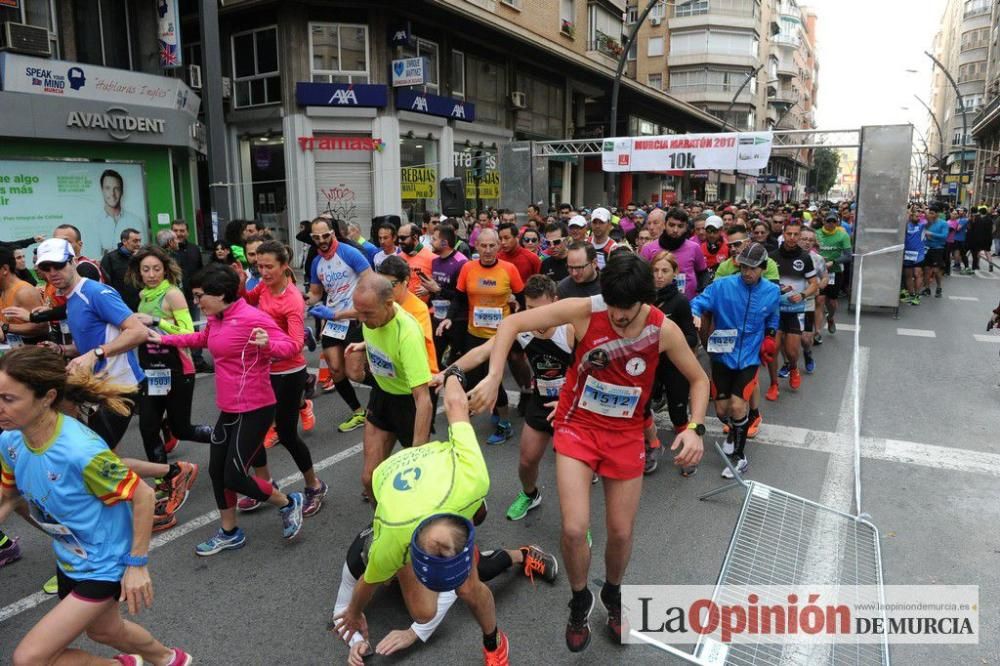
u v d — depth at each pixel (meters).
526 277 7.34
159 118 13.17
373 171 18.47
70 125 11.74
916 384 7.82
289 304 4.66
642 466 3.08
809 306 8.17
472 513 2.65
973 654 3.13
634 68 31.17
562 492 3.00
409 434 3.96
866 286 12.39
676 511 4.63
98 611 2.50
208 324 4.00
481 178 21.81
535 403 4.32
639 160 15.66
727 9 54.47
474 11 19.34
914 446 5.86
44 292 6.05
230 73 18.78
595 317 2.93
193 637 3.31
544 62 24.97
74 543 2.49
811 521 4.41
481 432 6.29
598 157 30.17
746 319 5.20
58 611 2.44
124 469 2.51
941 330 11.04
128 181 13.05
